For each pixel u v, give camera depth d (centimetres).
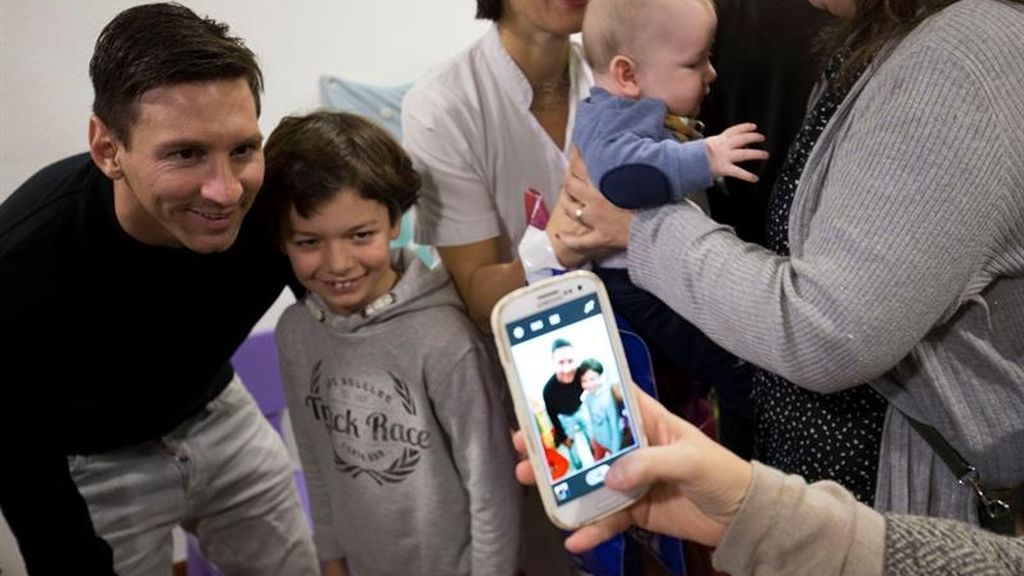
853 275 75
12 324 110
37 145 192
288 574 170
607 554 114
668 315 115
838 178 79
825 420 95
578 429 83
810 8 123
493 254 135
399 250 133
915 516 69
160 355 126
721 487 69
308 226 117
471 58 135
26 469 119
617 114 103
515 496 128
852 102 81
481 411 122
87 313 115
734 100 127
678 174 93
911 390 85
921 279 73
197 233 105
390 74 224
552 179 138
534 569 150
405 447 126
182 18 100
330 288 121
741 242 88
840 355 76
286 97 215
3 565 205
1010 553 66
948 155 71
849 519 67
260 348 205
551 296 84
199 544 172
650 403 87
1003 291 80
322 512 143
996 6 74
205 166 100
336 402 129
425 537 130
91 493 138
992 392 83
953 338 83
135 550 145
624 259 115
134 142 98
